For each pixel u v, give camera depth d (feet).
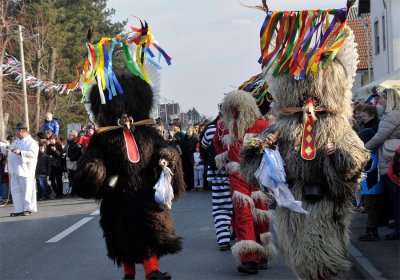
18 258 36.06
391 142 34.06
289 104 24.14
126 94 26.96
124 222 26.32
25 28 186.09
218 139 31.53
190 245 38.34
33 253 37.45
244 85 34.63
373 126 37.42
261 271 30.76
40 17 197.36
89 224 49.24
